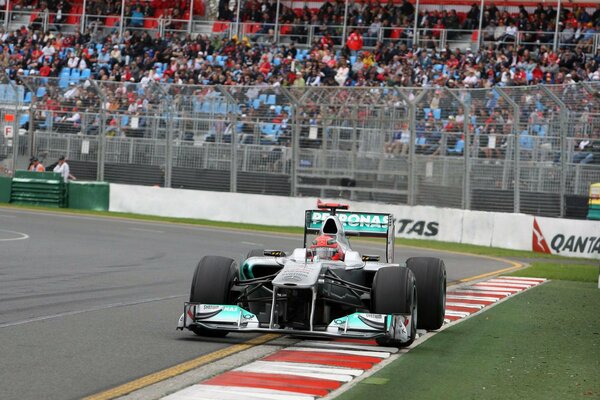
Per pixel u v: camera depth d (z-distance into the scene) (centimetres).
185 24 14425
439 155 8969
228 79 12119
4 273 4672
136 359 2567
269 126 9694
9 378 2211
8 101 11025
